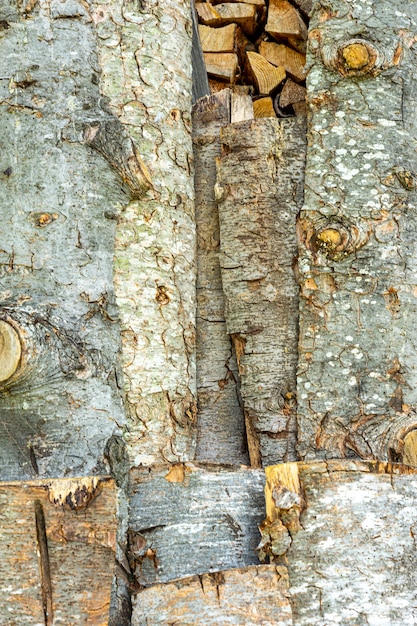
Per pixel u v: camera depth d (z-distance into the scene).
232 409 3.16
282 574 2.37
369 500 2.44
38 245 2.77
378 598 2.36
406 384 2.88
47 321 2.65
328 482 2.45
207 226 3.28
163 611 2.35
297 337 3.03
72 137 2.87
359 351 2.89
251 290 3.10
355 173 3.03
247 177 3.17
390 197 3.01
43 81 2.91
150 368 2.84
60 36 2.97
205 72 4.12
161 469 2.65
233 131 3.22
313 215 3.01
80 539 2.32
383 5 3.18
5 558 2.28
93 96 2.96
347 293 2.94
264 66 4.36
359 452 2.80
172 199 3.04
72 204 2.82
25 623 2.25
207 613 2.32
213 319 3.21
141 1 3.13
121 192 2.91
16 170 2.83
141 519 2.60
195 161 3.35
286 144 3.20
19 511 2.31
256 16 4.44
